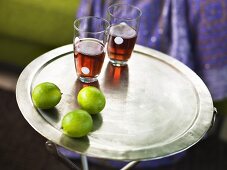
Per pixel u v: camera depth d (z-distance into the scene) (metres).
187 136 0.92
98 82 1.07
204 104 1.03
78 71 1.04
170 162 1.54
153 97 1.04
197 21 1.59
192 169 1.56
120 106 1.00
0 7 1.71
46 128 0.91
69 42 1.73
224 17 1.57
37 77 1.06
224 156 1.63
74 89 1.03
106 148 0.88
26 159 1.52
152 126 0.95
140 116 0.98
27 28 1.73
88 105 0.94
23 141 1.59
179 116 0.99
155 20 1.62
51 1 1.68
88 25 1.08
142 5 1.62
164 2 1.62
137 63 1.16
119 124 0.95
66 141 0.88
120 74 1.11
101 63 1.03
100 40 1.03
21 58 1.83
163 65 1.16
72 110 0.97
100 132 0.92
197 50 1.62
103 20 1.06
